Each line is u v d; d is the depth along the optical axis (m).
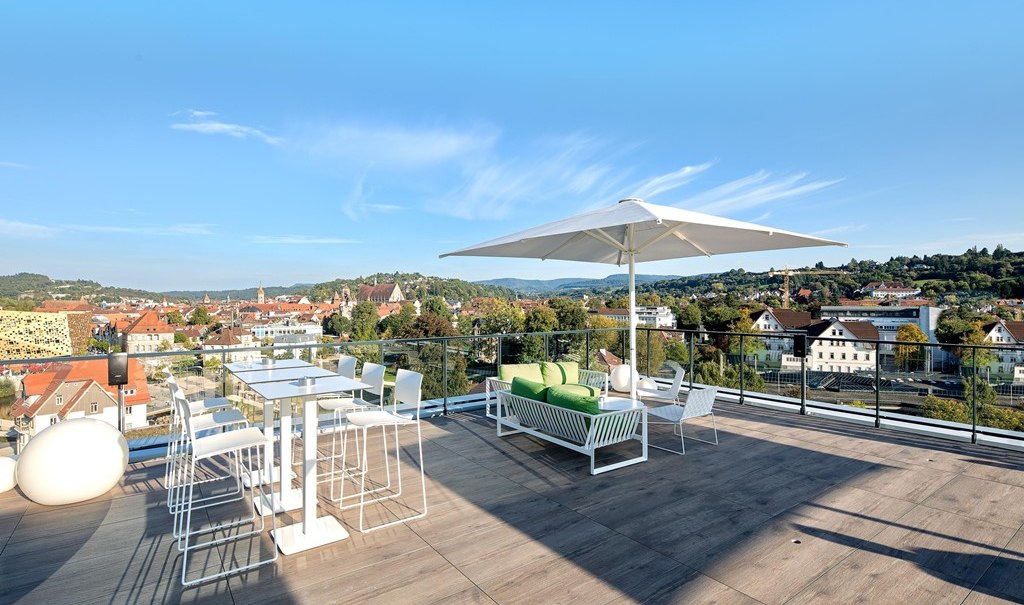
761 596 2.29
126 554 2.71
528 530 2.97
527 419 4.73
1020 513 3.17
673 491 3.58
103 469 3.44
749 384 6.58
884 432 5.11
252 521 3.13
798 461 4.23
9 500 3.47
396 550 2.74
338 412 4.29
